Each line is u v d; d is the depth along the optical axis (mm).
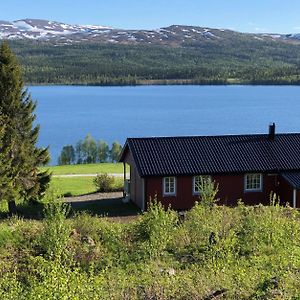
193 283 14484
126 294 13617
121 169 60188
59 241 18797
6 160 34969
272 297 13016
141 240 20203
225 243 18609
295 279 14477
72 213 35094
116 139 123938
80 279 14188
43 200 39281
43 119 169750
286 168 36656
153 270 16812
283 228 20281
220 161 36625
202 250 19062
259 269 16422
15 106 37312
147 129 140125
